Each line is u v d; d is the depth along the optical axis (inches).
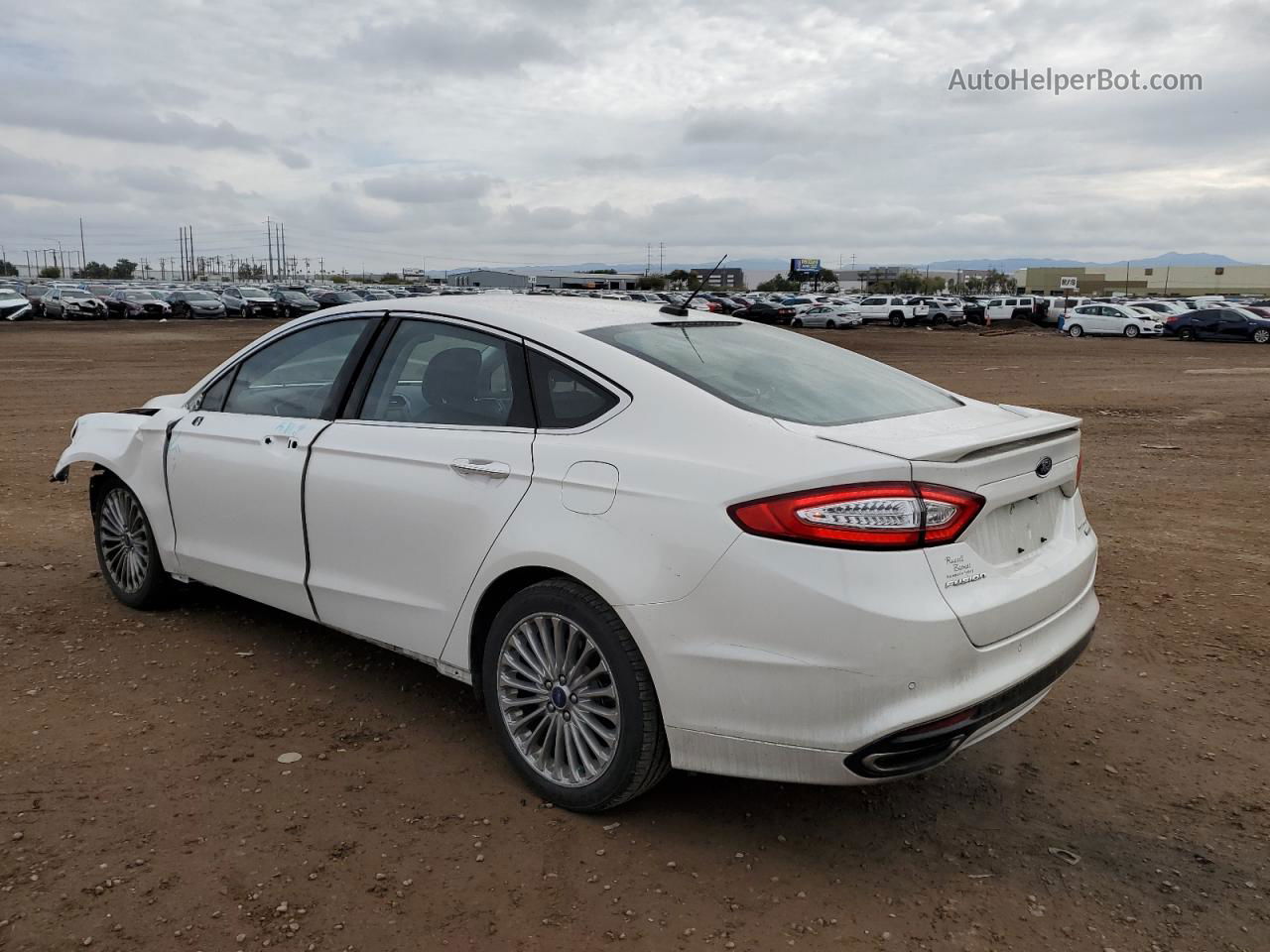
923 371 924.0
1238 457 415.8
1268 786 138.4
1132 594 221.6
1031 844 124.1
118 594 204.8
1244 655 185.3
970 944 104.6
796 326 2090.3
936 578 108.8
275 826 123.7
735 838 124.3
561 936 104.4
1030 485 123.0
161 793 130.7
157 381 747.4
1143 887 115.3
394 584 146.6
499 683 133.7
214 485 174.6
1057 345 1423.5
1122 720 159.3
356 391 156.3
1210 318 1504.7
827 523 107.0
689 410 121.5
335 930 104.2
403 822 125.6
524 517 127.7
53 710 154.9
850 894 113.0
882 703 106.6
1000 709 114.4
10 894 108.1
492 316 143.9
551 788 129.6
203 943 101.5
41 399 621.0
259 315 2101.4
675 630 114.3
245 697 162.1
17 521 277.6
